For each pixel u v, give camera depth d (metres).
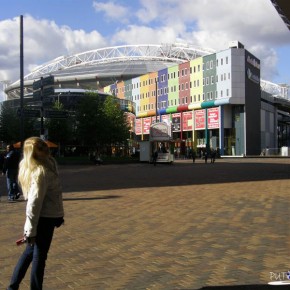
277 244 7.48
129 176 26.72
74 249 7.43
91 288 5.32
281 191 16.38
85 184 20.73
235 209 11.74
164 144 50.50
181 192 16.45
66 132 56.38
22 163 4.68
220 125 89.81
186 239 8.05
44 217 4.60
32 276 4.62
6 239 8.32
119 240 8.09
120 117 63.00
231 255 6.79
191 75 98.50
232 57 87.44
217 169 34.72
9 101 80.44
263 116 99.38
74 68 152.50
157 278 5.68
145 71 135.12
